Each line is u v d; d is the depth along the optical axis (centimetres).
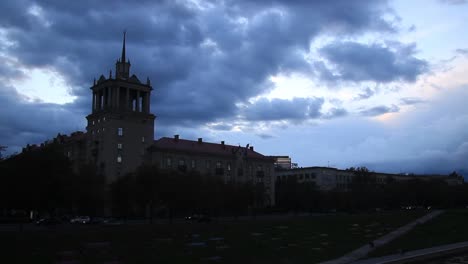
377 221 10875
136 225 7712
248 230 7838
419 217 12175
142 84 14312
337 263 5309
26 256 4638
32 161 6241
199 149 15250
